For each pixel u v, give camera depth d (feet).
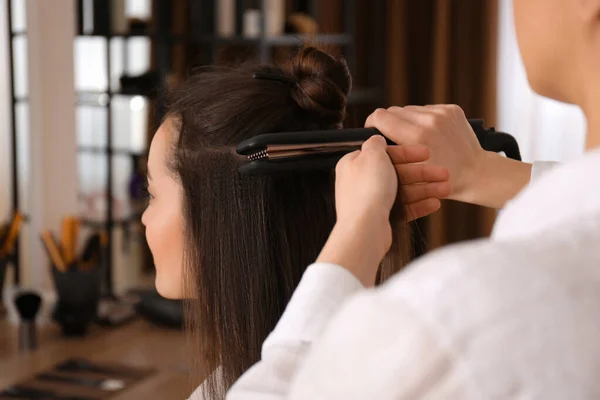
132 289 9.52
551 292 1.15
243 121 3.01
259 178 2.97
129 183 10.35
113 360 7.36
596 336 1.13
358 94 12.31
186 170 3.05
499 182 2.61
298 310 1.81
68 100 9.00
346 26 12.89
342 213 1.99
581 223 1.25
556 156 12.20
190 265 3.10
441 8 12.48
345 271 1.82
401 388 1.19
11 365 7.16
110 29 9.55
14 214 8.48
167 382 6.86
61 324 7.88
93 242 8.12
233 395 1.78
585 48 1.59
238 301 3.03
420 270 1.24
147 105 10.56
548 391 1.13
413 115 2.50
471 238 12.91
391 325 1.22
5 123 8.64
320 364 1.30
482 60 12.38
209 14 11.05
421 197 2.25
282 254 3.01
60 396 6.50
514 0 1.74
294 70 3.13
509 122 12.34
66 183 9.06
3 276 8.30
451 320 1.17
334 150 2.32
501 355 1.14
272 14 11.09
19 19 8.66
